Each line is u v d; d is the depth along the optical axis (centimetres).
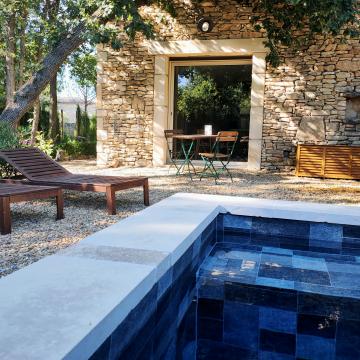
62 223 371
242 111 866
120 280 132
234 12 793
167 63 857
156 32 836
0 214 328
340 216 277
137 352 133
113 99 876
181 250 187
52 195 375
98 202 482
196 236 221
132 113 870
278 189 593
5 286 124
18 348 87
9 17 886
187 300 208
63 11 802
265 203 308
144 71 853
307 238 287
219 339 214
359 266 243
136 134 873
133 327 128
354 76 743
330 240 283
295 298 204
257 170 812
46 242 306
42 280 129
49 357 84
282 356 199
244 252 269
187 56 854
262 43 772
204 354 199
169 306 172
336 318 198
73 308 109
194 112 895
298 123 784
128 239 188
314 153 731
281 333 207
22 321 100
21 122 1316
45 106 1391
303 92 776
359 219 274
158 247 176
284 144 796
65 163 995
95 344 100
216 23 803
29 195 348
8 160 449
